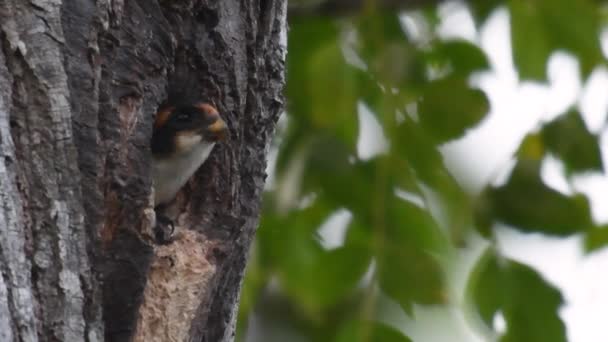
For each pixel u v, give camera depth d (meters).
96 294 7.15
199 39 8.59
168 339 8.18
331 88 10.85
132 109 7.82
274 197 10.96
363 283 10.22
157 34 7.99
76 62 7.29
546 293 10.52
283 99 9.39
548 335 10.50
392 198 10.52
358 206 10.65
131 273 7.71
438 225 10.48
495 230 10.84
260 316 10.95
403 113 10.91
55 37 7.14
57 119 7.05
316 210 11.04
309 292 10.41
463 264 10.77
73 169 7.07
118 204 7.70
